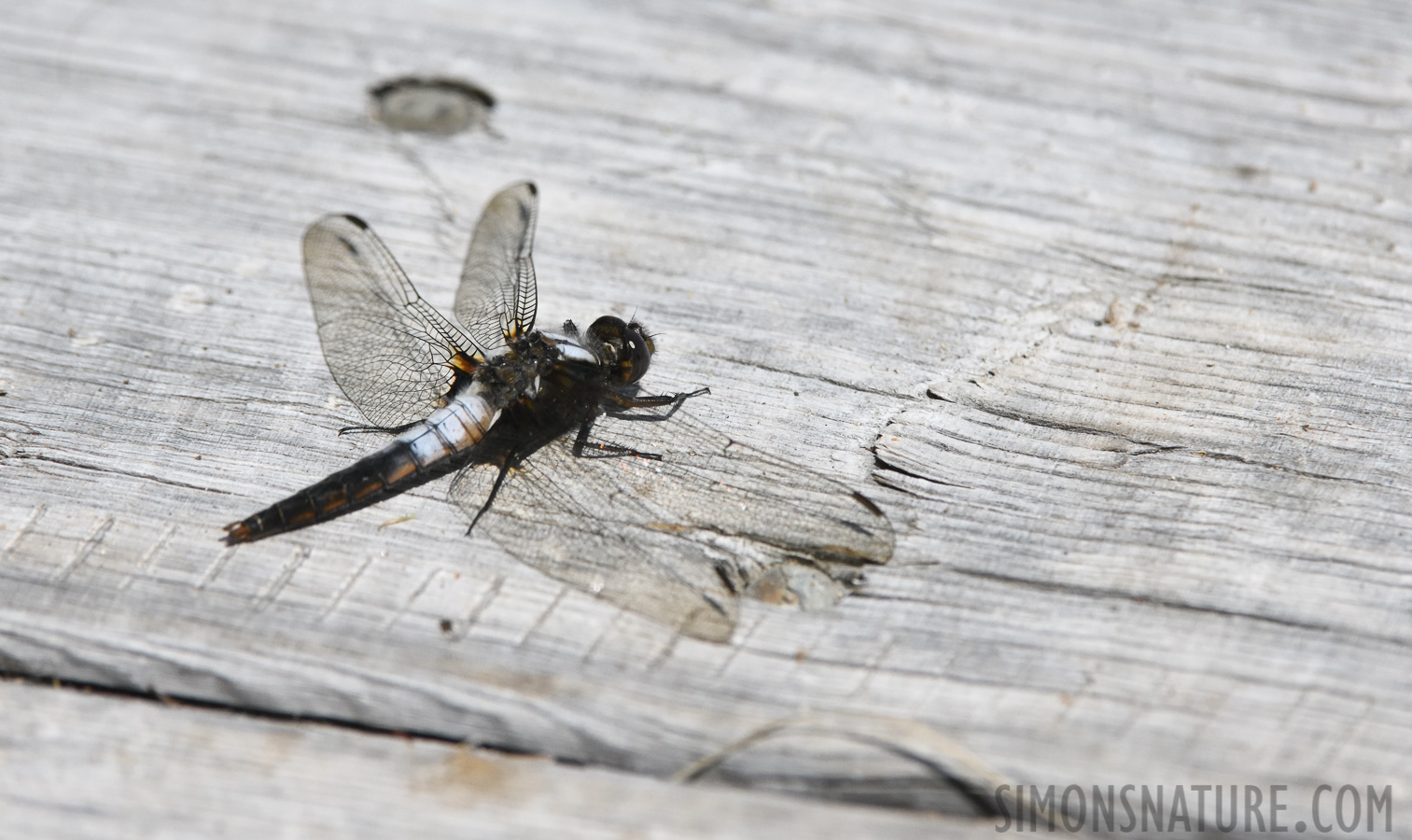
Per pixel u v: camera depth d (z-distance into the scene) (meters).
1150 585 0.40
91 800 0.39
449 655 0.39
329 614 0.40
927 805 0.39
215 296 0.43
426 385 0.42
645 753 0.39
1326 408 0.41
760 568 0.40
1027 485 0.41
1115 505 0.41
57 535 0.40
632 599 0.40
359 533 0.40
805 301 0.43
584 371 0.42
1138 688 0.39
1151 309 0.43
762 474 0.41
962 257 0.43
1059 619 0.40
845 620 0.40
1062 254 0.43
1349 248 0.43
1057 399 0.42
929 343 0.42
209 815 0.39
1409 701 0.39
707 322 0.43
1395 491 0.41
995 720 0.39
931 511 0.41
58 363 0.42
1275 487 0.41
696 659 0.39
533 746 0.39
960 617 0.40
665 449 0.41
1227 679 0.39
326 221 0.42
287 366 0.42
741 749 0.39
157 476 0.41
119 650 0.40
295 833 0.39
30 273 0.43
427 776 0.39
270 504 0.41
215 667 0.39
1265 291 0.43
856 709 0.39
